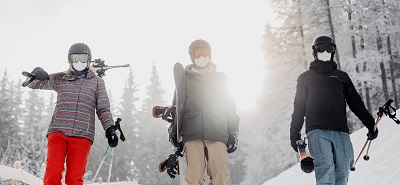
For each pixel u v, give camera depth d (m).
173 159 3.95
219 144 3.84
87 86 4.34
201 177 3.78
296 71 27.69
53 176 3.95
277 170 33.59
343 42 28.86
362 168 7.69
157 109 4.18
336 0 28.06
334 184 3.98
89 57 4.42
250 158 38.59
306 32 28.12
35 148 20.83
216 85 3.97
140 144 56.31
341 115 4.14
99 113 4.30
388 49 28.88
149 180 51.88
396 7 28.09
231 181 57.47
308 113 4.16
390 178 6.52
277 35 28.30
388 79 31.48
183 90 3.87
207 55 4.05
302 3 27.94
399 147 7.86
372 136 4.27
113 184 12.21
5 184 13.32
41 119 60.19
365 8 28.06
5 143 41.09
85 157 4.20
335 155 4.05
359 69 28.06
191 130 3.81
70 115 4.18
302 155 3.83
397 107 28.16
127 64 5.06
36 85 4.26
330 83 4.19
